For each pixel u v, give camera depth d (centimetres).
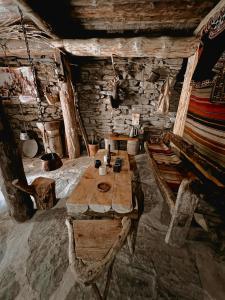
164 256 178
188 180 158
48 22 234
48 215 245
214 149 189
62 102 402
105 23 266
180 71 375
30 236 210
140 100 455
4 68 397
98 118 479
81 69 428
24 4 172
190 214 168
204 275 159
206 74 225
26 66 402
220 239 177
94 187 209
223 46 186
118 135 467
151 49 295
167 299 141
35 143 466
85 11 225
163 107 406
